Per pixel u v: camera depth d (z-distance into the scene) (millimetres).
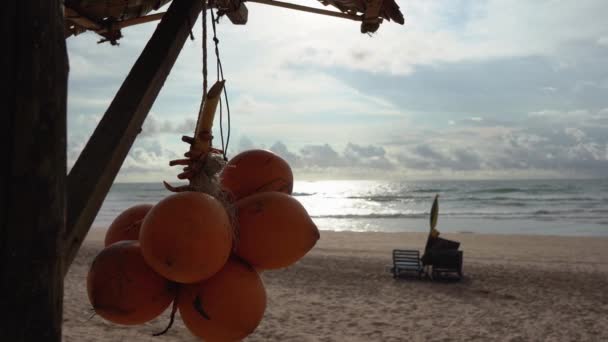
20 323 1025
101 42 2430
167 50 1612
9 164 1017
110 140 1445
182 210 994
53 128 1065
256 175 1327
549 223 36312
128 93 1527
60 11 1107
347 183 174000
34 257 1037
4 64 1012
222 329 1095
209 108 1231
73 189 1366
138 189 112688
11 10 1018
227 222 1056
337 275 14570
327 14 2436
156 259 983
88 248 20547
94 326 8688
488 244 23531
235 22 2369
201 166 1189
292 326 9445
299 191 100625
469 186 101125
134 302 1094
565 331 9227
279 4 2402
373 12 2348
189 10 1708
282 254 1137
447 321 9883
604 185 92562
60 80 1088
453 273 15016
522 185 98812
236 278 1104
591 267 16172
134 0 2299
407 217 43688
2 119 1013
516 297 11914
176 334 8336
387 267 15984
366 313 10422
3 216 1015
